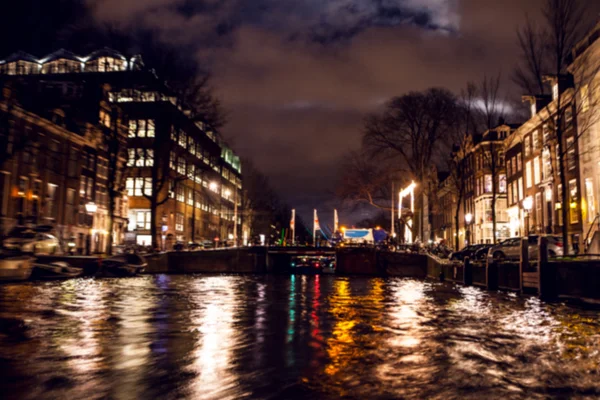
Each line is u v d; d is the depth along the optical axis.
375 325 12.97
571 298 19.39
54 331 11.14
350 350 9.52
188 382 7.07
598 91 33.47
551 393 6.80
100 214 54.47
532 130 45.16
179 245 55.06
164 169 52.22
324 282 36.88
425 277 49.22
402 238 72.25
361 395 6.60
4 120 35.38
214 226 93.81
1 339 10.12
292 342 10.30
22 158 40.78
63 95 52.69
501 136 57.25
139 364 8.10
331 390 6.80
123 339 10.28
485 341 10.68
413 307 17.97
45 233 37.03
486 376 7.64
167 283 30.23
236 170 111.19
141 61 49.72
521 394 6.75
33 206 42.47
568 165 37.59
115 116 45.66
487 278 28.41
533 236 29.67
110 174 41.41
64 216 47.19
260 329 12.01
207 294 22.42
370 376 7.56
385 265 51.28
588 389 7.00
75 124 49.66
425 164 49.41
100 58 65.75
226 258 53.19
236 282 34.12
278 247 55.56
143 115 62.72
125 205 60.97
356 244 55.06
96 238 53.47
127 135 59.00
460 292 26.25
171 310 15.56
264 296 22.22
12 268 26.48
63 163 46.94
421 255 49.88
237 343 10.09
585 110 34.94
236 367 8.02
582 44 35.25
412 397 6.54
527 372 7.93
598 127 33.47
